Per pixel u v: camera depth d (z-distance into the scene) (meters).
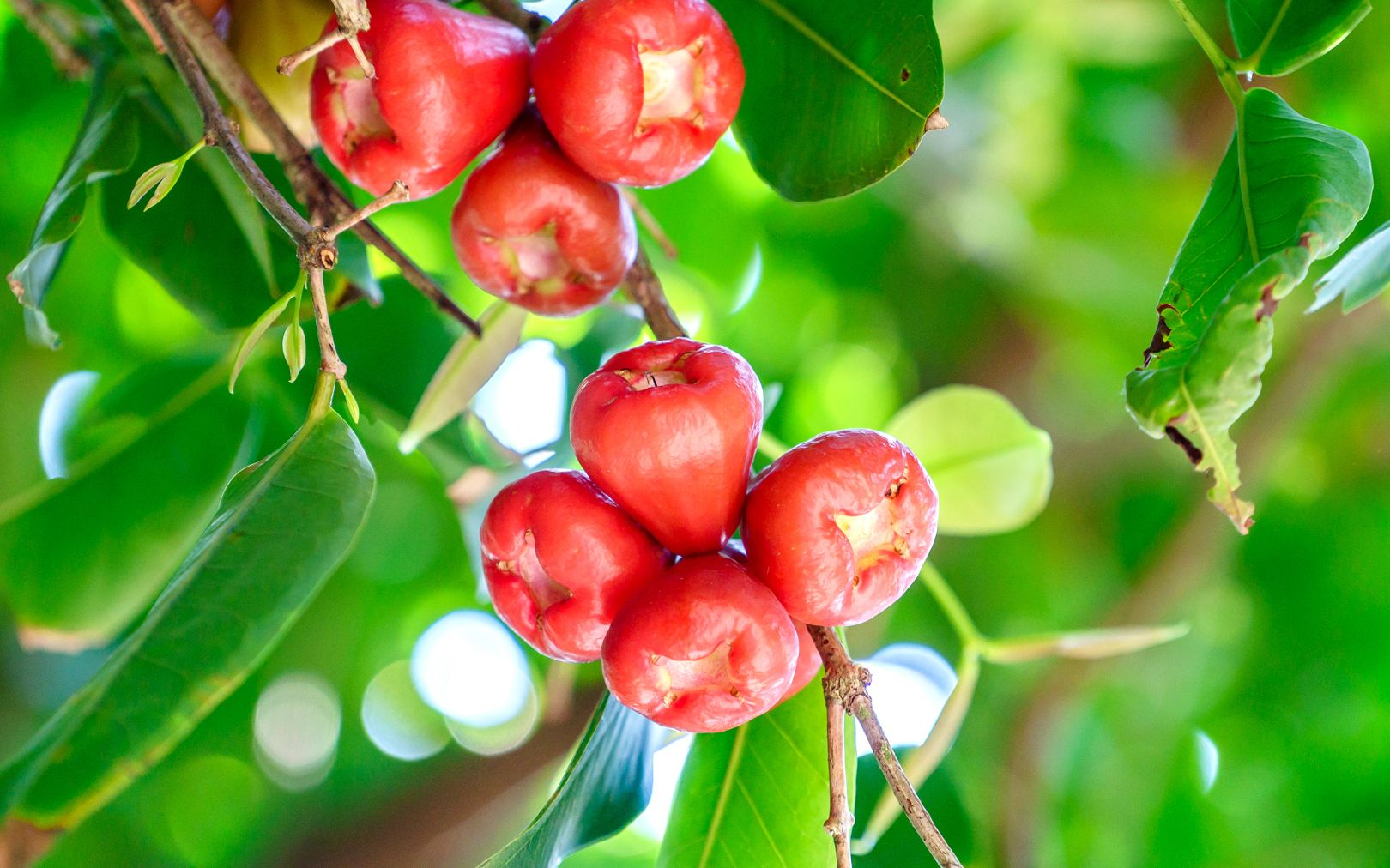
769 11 0.75
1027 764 1.27
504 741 1.46
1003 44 1.46
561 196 0.73
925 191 1.46
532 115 0.74
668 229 1.35
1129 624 1.44
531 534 0.69
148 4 0.72
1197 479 1.47
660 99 0.73
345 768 1.40
